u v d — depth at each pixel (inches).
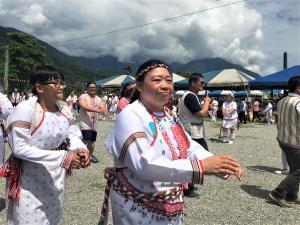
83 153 111.4
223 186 248.5
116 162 82.0
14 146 104.3
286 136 206.5
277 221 184.5
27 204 108.9
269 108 895.7
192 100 206.4
